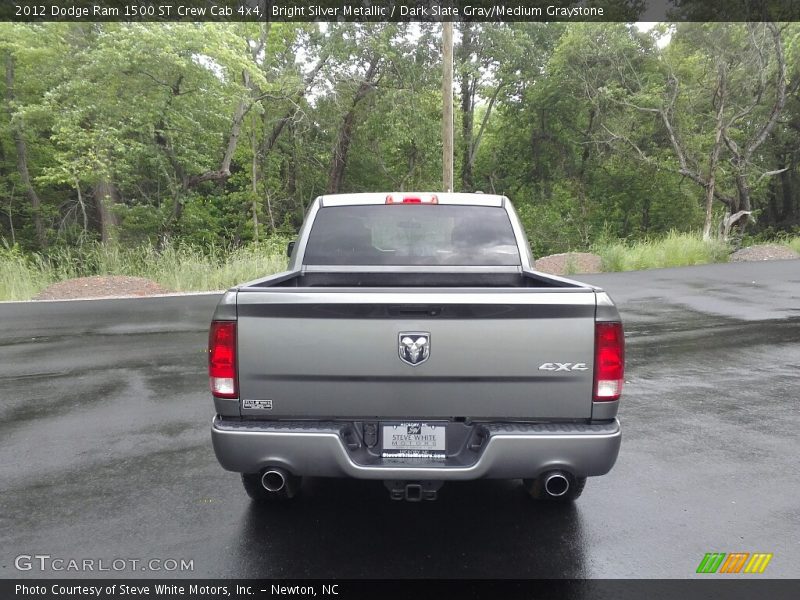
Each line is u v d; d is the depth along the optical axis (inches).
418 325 119.2
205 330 388.2
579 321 119.3
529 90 1274.6
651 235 1229.1
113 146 780.0
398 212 184.2
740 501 153.6
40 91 863.7
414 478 120.0
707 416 217.2
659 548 132.3
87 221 1031.0
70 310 470.0
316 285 182.1
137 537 137.6
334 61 1027.3
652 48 1115.3
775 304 460.1
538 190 1379.2
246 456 121.7
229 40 762.8
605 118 1201.4
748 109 1072.8
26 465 178.5
